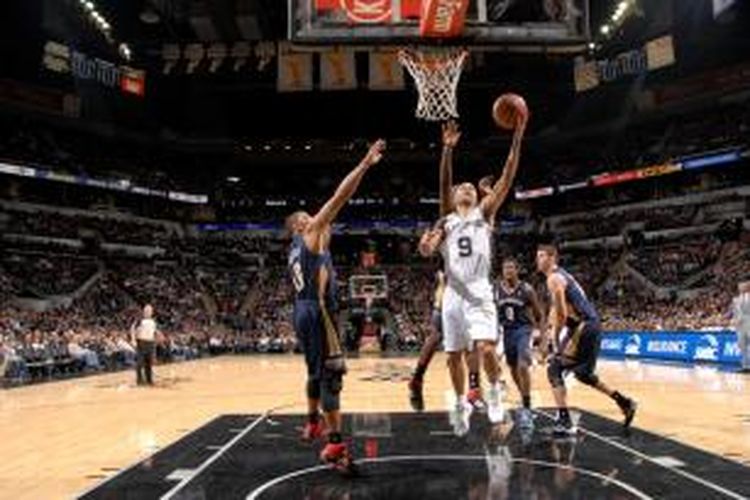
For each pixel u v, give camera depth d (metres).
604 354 26.50
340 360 5.11
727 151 35.69
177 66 34.81
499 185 6.30
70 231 37.50
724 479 4.79
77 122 38.72
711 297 30.81
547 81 38.75
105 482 5.04
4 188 37.06
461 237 6.49
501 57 35.75
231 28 31.70
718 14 29.19
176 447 6.53
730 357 18.64
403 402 10.72
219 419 8.70
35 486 5.45
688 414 8.70
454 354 6.91
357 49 9.95
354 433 6.92
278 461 5.65
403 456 5.66
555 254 7.12
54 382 17.27
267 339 34.81
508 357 7.61
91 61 35.25
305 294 5.18
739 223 34.59
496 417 7.06
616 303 35.31
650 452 5.80
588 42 9.62
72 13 32.28
